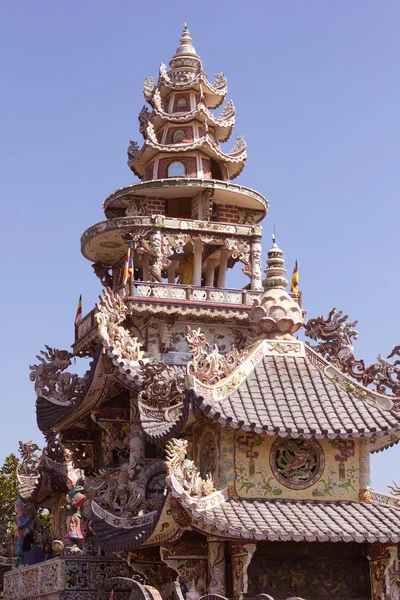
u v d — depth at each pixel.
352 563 32.06
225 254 53.97
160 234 51.16
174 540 30.67
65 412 44.72
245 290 50.44
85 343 51.59
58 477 46.44
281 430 30.88
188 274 54.72
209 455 32.75
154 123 55.09
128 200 53.16
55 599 38.81
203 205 52.50
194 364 31.98
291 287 52.66
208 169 54.06
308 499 31.78
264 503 31.27
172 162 53.78
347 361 33.97
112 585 34.03
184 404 31.72
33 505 50.41
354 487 32.22
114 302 39.59
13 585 45.75
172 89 54.66
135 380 37.66
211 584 30.31
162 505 29.56
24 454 52.09
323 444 32.34
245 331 50.62
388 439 33.16
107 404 41.94
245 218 54.69
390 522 30.81
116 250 54.56
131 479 38.81
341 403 32.75
